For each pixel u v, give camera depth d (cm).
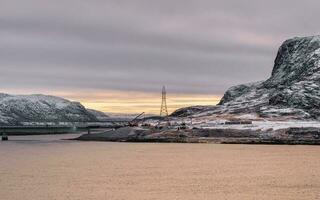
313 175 10844
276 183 9638
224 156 16000
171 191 8825
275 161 14125
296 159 14675
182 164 13612
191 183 9788
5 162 14475
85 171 11994
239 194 8456
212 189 9006
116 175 11162
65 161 14775
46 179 10456
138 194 8519
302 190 8781
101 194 8525
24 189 9062
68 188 9175
